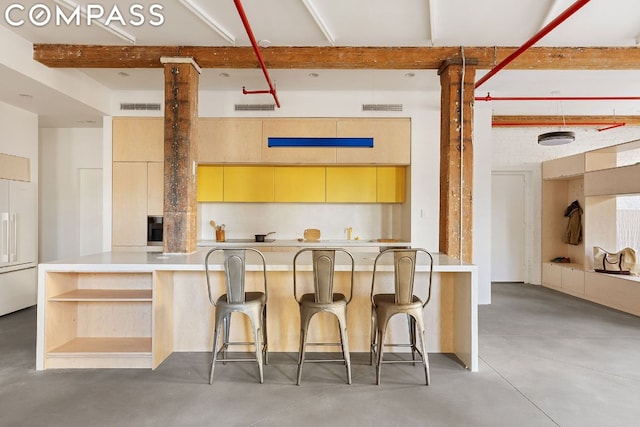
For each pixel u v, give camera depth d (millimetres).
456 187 3779
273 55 3785
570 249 6562
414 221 5266
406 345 2930
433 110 5262
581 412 2348
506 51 3771
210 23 3262
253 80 4793
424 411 2359
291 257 3361
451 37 3584
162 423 2223
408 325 3328
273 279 3371
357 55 3787
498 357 3256
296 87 5070
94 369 2975
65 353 2975
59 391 2611
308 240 5770
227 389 2646
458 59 3754
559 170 6277
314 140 5246
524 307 5074
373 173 5621
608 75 4441
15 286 4754
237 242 5469
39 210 6156
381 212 5996
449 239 3770
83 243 6219
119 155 5219
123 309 3365
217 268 2961
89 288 3363
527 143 6742
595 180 5473
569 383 2750
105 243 5234
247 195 5582
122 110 5207
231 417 2287
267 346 3250
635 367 3037
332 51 3793
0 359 3178
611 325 4227
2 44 3396
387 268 3000
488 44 3729
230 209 5973
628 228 5883
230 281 2707
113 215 5230
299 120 5266
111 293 3209
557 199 6699
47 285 2971
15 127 4793
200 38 3613
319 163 5281
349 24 3352
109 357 2998
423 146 5262
